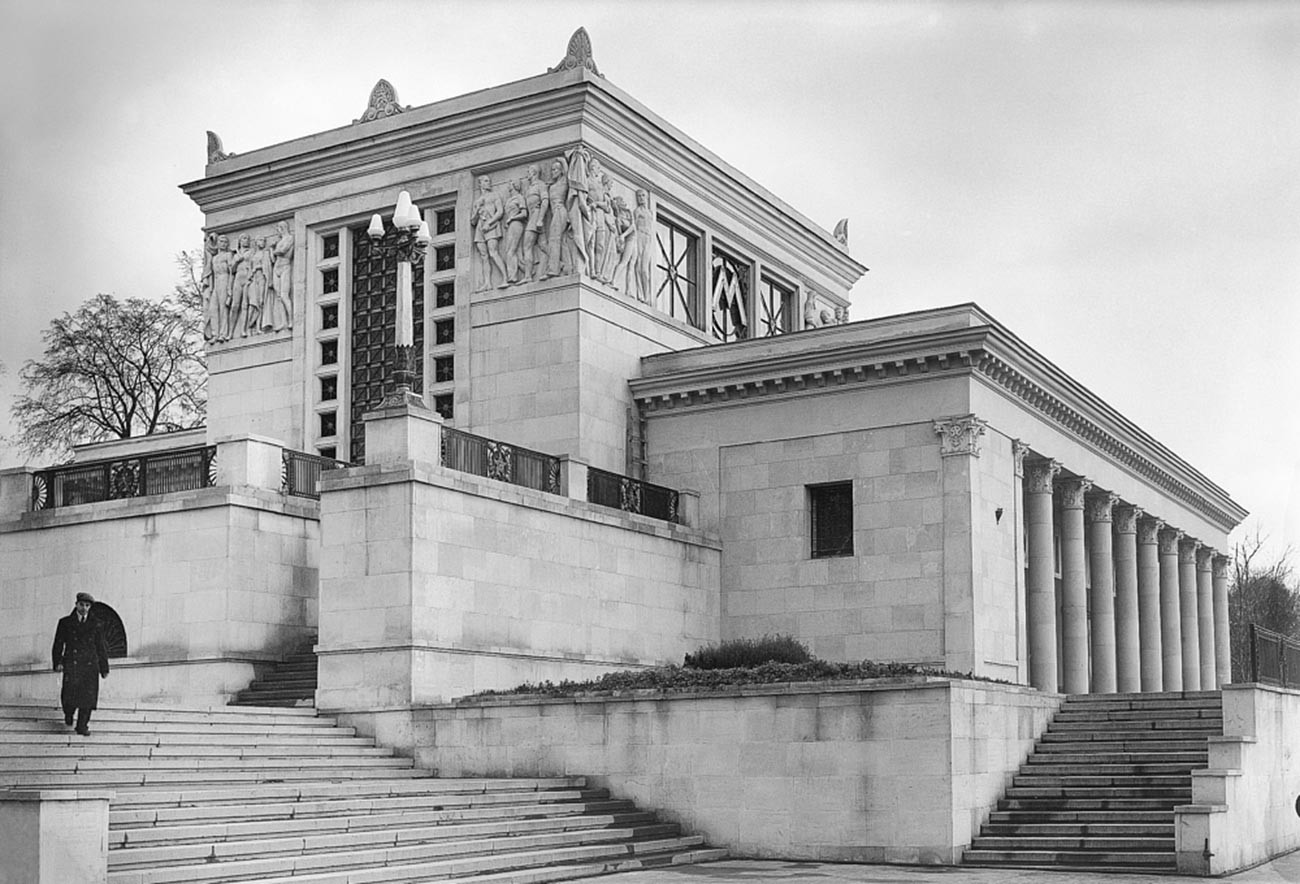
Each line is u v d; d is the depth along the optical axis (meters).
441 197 53.06
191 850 23.67
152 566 40.16
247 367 56.41
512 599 39.25
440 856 27.34
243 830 25.28
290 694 37.78
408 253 38.34
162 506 40.16
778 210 61.81
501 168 51.94
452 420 51.75
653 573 46.03
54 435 72.75
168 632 39.62
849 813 31.59
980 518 46.25
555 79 50.91
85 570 41.41
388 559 36.06
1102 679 57.97
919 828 30.83
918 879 27.62
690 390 50.47
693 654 47.53
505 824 29.81
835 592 47.59
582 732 34.53
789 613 48.34
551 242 50.22
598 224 50.66
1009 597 48.06
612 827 32.22
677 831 33.25
